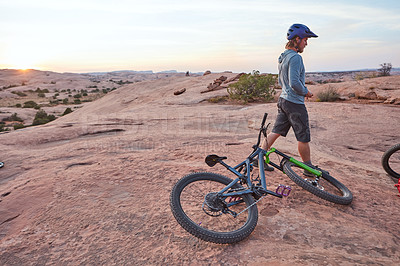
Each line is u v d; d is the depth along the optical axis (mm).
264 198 3107
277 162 4430
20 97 108375
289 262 2008
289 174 3205
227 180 2764
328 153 5512
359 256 2119
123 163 4125
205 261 2074
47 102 90000
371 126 7879
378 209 3021
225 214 2648
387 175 4227
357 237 2420
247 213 2770
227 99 17344
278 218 2715
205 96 18000
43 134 6094
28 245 2266
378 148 6164
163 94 26828
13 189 3240
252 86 16594
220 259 2094
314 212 2869
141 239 2342
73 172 3770
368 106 10703
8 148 5043
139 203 2936
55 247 2244
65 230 2469
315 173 3207
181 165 4059
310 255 2092
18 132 6332
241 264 2033
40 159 4363
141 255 2143
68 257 2127
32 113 58000
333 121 8500
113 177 3586
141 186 3342
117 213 2734
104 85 181875
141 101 27031
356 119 8680
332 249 2244
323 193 3006
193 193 3109
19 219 2660
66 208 2824
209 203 2373
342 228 2568
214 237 2158
